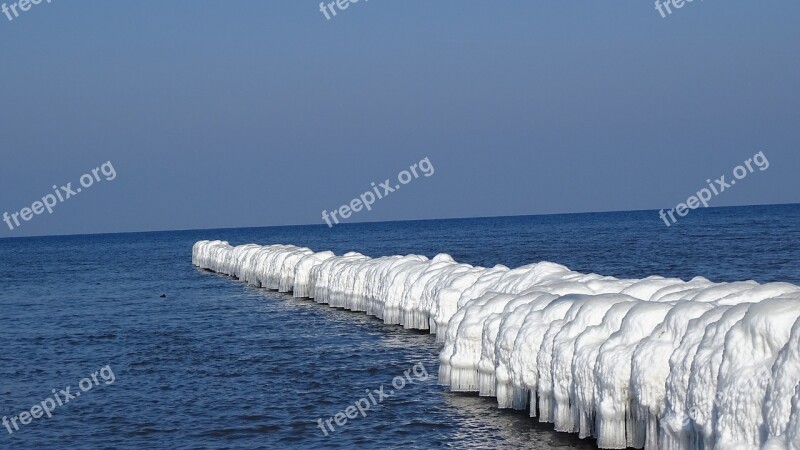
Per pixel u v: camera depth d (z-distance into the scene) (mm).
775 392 10711
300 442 18281
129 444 18734
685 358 12805
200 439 18875
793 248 72812
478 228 189750
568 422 16234
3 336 37000
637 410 14250
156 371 27281
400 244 121625
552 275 23281
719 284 16922
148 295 54312
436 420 18875
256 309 43312
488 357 19656
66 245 192750
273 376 25422
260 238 186875
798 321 10789
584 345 15617
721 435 11531
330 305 41875
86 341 34719
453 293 26734
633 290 19031
